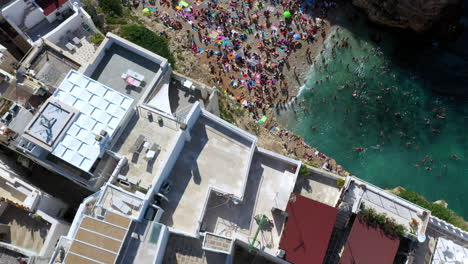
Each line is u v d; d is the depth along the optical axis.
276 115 53.06
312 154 50.62
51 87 34.22
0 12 39.59
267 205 32.25
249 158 31.95
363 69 55.62
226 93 52.44
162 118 32.75
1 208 31.67
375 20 57.56
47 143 30.23
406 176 50.53
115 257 26.47
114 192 29.09
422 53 56.72
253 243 28.72
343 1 59.06
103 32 47.97
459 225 40.78
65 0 41.53
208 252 29.41
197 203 31.45
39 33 41.34
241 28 56.62
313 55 56.09
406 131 52.53
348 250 30.42
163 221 30.77
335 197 33.41
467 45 56.75
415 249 31.28
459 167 50.94
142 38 49.59
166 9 57.56
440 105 53.75
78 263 26.27
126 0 57.59
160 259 28.33
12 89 34.25
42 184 35.94
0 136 31.91
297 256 29.61
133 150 31.64
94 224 27.16
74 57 35.50
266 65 54.88
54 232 30.22
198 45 55.47
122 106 32.19
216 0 58.06
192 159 32.66
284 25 57.06
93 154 30.47
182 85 36.91
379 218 30.50
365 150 51.78
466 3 56.50
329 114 53.47
